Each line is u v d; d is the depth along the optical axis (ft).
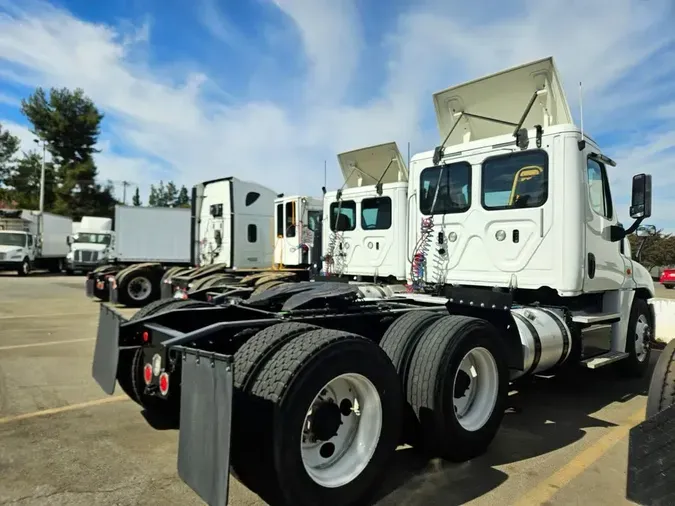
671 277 90.33
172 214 64.08
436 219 20.30
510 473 11.99
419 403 11.79
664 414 8.73
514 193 17.98
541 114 18.98
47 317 37.11
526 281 17.57
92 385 18.67
